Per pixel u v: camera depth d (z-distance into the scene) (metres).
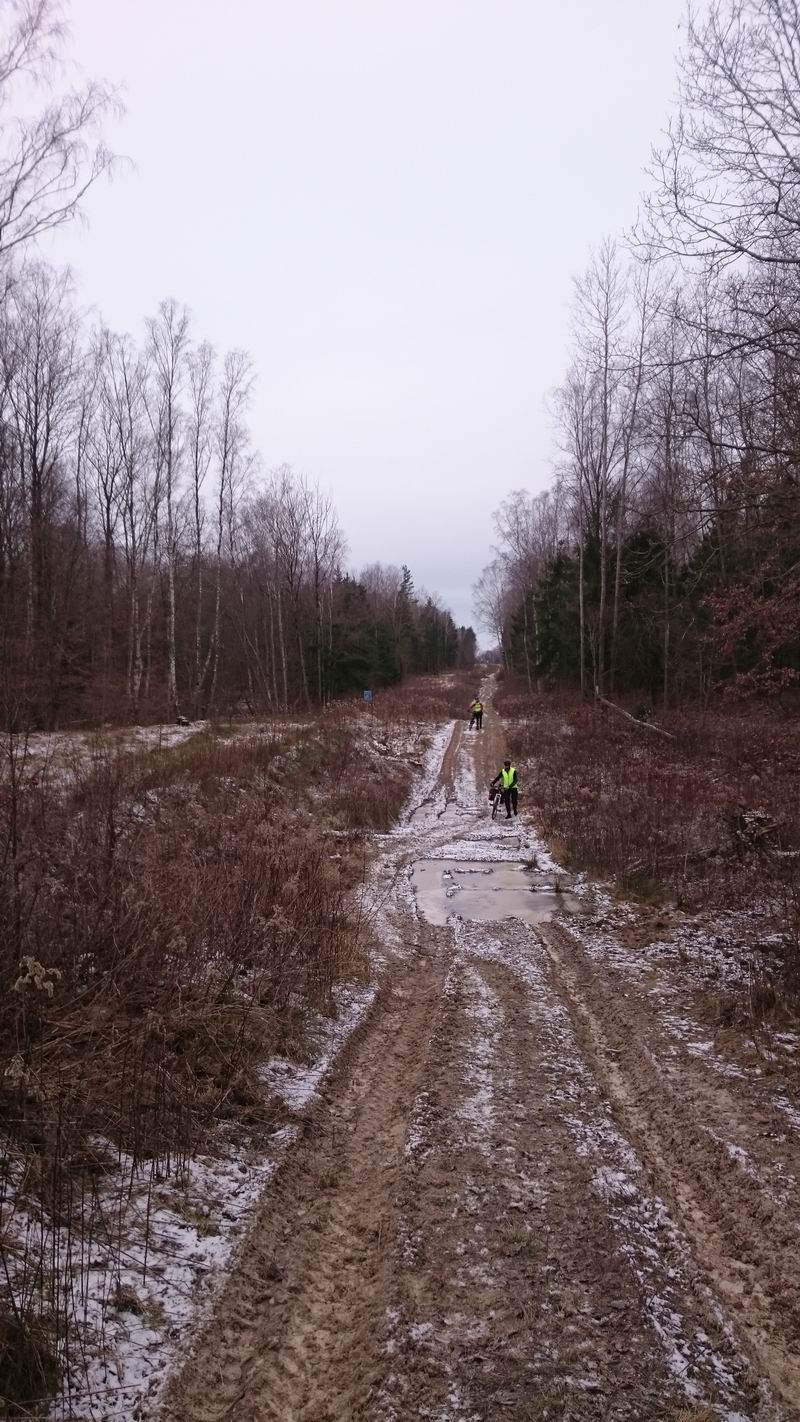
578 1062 6.59
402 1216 4.48
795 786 15.48
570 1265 4.10
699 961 8.76
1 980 5.02
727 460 8.00
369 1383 3.33
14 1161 4.19
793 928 8.87
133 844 7.91
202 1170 4.67
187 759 14.75
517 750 27.16
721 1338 3.63
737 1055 6.56
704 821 14.02
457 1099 5.90
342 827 16.28
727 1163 5.02
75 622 24.38
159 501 32.59
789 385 7.50
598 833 14.34
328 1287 4.02
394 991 8.33
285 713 30.95
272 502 44.72
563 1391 3.29
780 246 7.29
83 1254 3.77
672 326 10.07
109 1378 3.19
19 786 6.54
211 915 7.36
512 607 70.81
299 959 7.61
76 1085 4.75
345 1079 6.31
